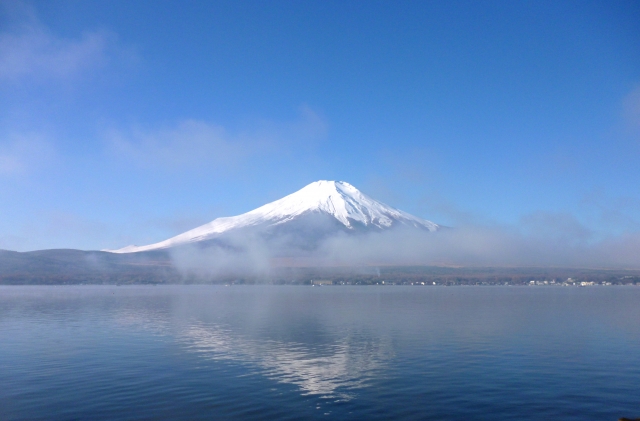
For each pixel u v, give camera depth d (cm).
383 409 2445
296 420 2292
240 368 3303
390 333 4969
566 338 4612
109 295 12694
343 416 2350
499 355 3759
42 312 7425
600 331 5147
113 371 3222
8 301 10050
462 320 6266
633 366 3384
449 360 3569
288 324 5788
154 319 6378
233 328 5397
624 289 18788
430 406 2497
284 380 2981
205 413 2384
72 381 2964
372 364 3428
